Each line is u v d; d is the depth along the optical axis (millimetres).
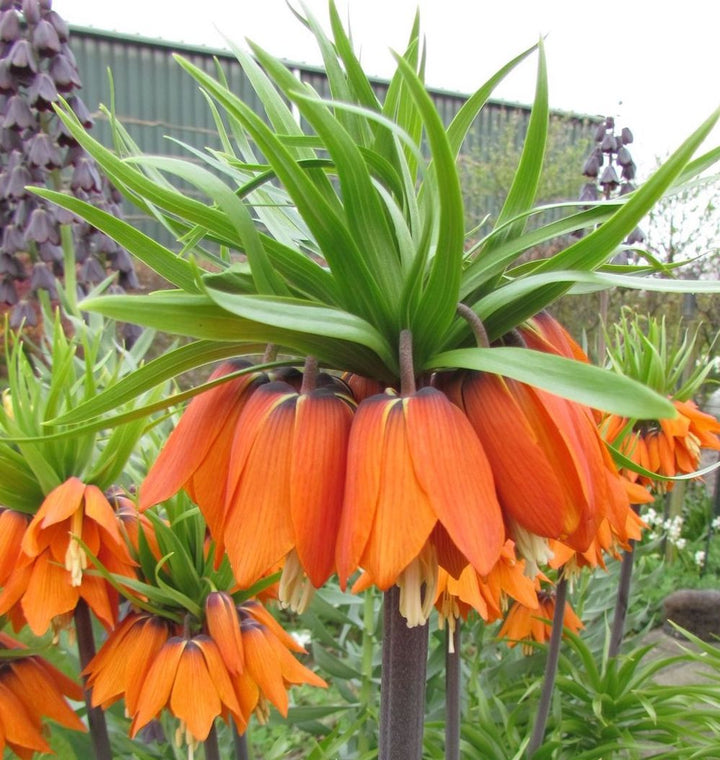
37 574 368
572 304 1790
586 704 704
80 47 2295
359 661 805
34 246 1031
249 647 379
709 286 230
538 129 244
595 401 185
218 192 214
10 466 371
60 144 957
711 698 659
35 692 389
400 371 233
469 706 722
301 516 219
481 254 253
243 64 284
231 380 257
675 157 204
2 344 1303
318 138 256
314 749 520
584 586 838
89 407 236
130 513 397
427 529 205
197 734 349
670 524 1322
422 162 207
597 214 253
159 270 243
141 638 372
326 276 242
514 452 221
